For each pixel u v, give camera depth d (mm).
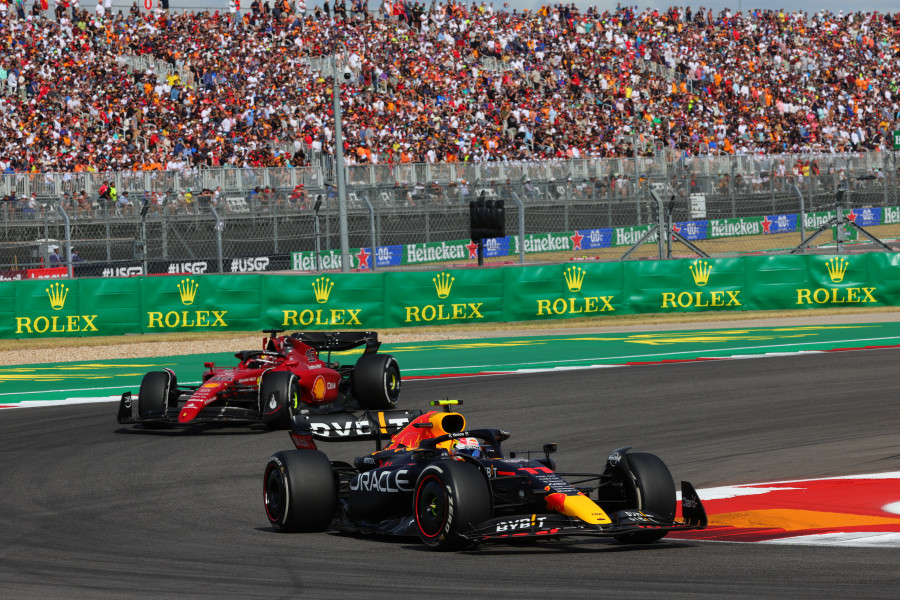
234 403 50406
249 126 157750
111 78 161125
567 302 95688
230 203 123250
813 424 48406
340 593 22469
